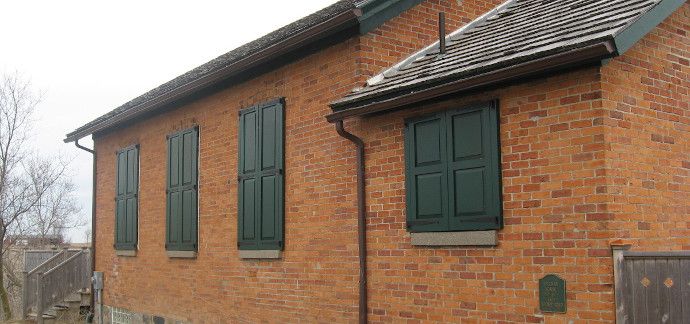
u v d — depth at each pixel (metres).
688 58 6.81
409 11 8.63
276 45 8.65
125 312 13.79
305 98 8.98
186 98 11.79
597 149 5.77
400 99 7.01
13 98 29.67
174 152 12.14
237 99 10.44
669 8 6.11
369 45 8.22
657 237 6.12
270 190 9.44
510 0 9.80
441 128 7.02
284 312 9.12
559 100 6.06
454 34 8.97
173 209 12.03
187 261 11.55
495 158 6.48
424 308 7.12
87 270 16.50
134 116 13.12
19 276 25.86
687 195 6.54
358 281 7.93
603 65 5.82
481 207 6.58
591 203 5.77
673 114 6.50
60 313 15.96
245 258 9.91
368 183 7.87
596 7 6.79
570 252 5.87
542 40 6.29
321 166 8.63
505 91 6.50
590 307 5.68
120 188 14.31
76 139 15.68
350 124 8.19
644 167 6.09
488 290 6.50
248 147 9.99
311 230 8.71
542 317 6.03
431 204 7.07
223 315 10.43
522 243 6.24
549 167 6.09
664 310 5.23
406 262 7.35
